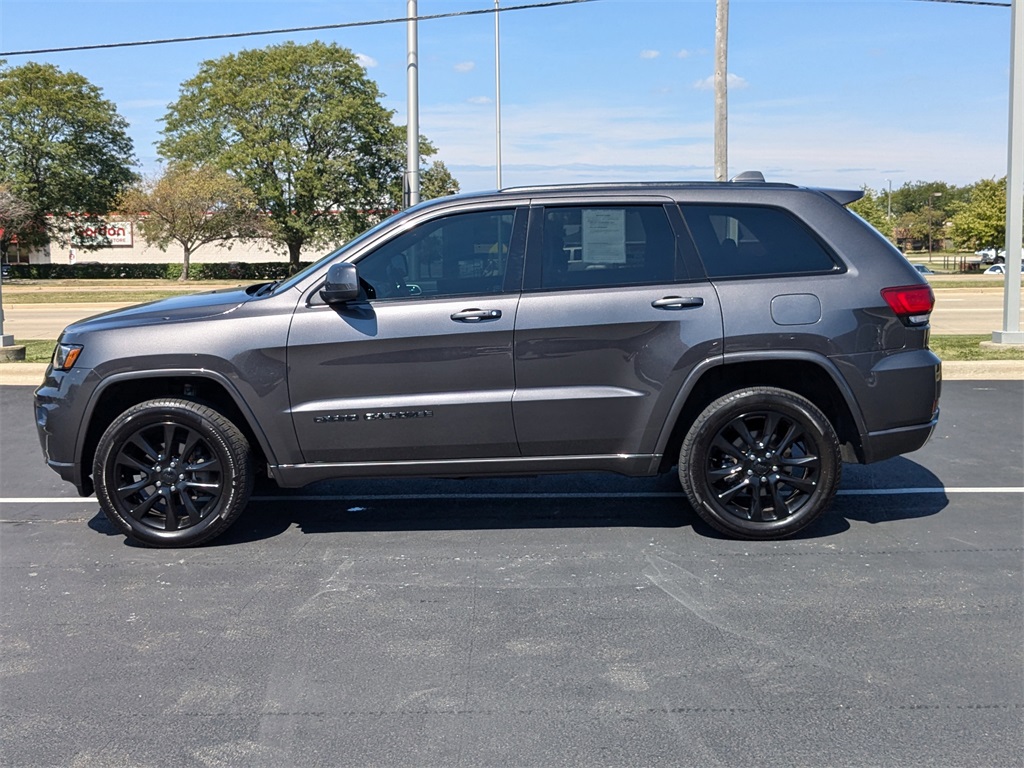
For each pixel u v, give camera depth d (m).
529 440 5.38
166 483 5.46
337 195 58.53
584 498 6.45
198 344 5.31
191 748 3.30
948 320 19.31
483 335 5.28
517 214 5.40
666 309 5.28
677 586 4.78
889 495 6.44
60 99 61.53
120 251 77.69
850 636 4.15
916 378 5.37
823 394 5.61
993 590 4.68
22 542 5.70
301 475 5.44
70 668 3.95
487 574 5.00
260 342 5.30
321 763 3.19
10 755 3.27
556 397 5.31
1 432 9.07
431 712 3.52
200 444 5.51
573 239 5.39
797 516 5.41
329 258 5.45
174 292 37.12
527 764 3.16
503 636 4.20
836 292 5.31
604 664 3.90
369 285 5.39
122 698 3.68
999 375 11.31
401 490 6.73
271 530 5.84
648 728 3.38
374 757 3.22
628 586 4.79
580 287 5.34
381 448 5.39
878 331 5.33
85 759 3.23
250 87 58.41
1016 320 13.05
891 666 3.86
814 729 3.36
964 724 3.39
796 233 5.43
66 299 31.98
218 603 4.64
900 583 4.79
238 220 55.91
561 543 5.50
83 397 5.38
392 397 5.33
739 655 3.97
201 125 62.19
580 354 5.30
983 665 3.86
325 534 5.75
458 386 5.32
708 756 3.20
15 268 64.94
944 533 5.60
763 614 4.41
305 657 4.02
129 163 66.88
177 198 53.56
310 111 58.94
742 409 5.31
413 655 4.02
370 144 59.88
